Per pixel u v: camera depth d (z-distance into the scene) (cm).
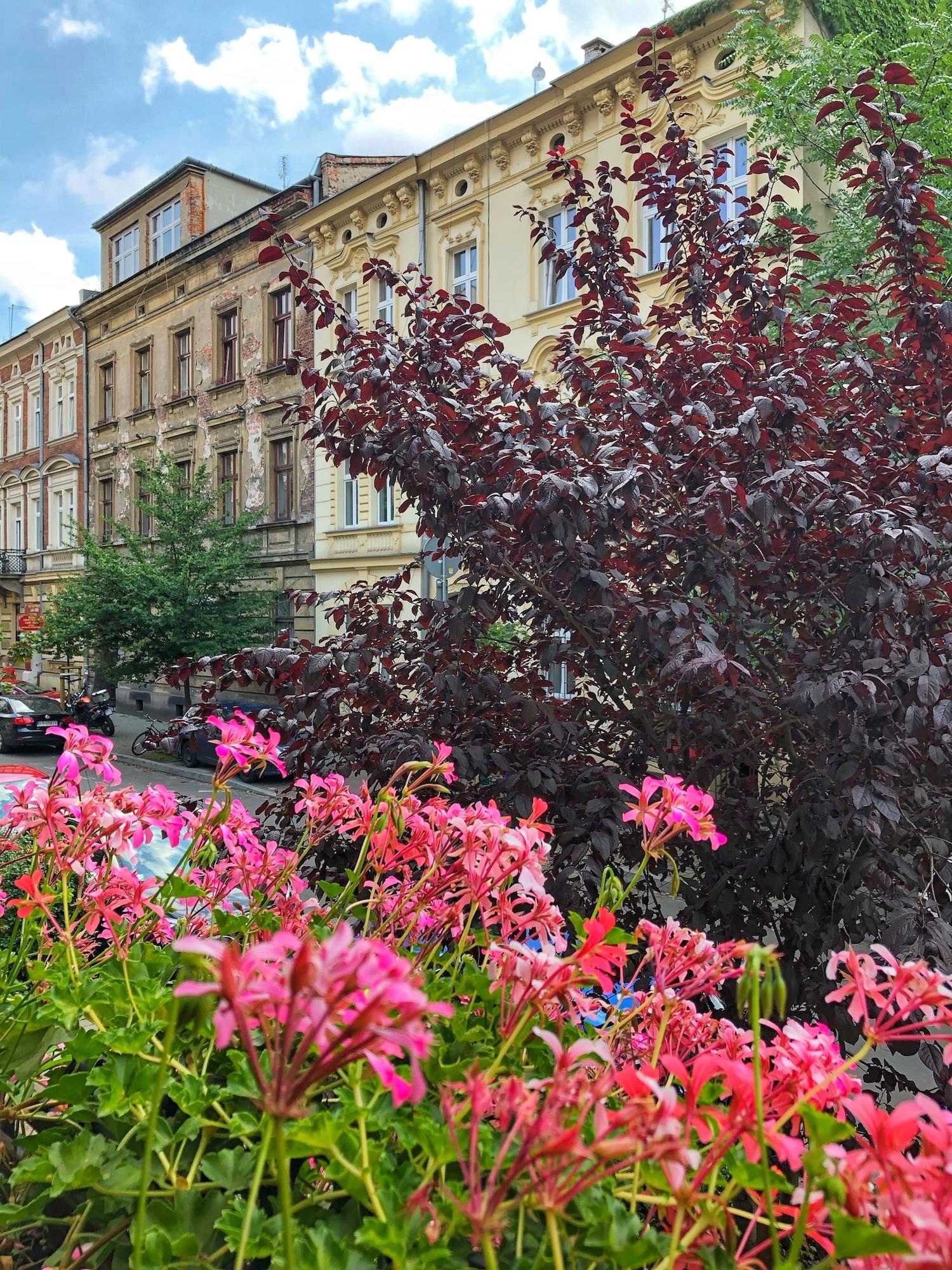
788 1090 100
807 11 984
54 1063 123
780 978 79
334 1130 85
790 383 244
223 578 1695
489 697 274
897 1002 105
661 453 262
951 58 624
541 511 217
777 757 278
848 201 705
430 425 255
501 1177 90
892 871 228
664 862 280
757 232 344
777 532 252
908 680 205
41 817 138
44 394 2827
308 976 61
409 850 150
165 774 1451
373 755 253
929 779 249
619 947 111
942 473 215
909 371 301
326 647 269
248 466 1973
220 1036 60
